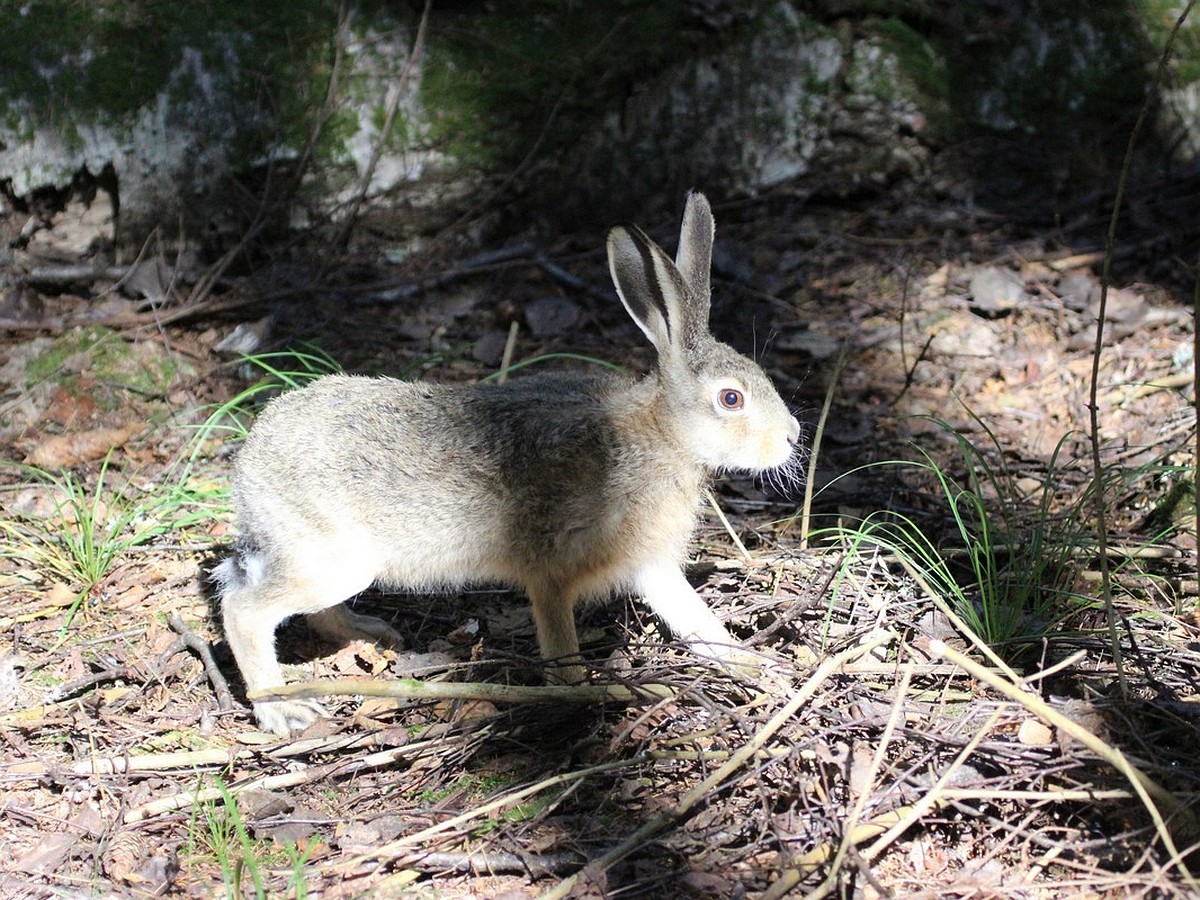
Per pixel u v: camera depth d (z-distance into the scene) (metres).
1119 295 6.93
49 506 5.55
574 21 7.67
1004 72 8.10
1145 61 8.10
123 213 7.20
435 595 5.01
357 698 4.32
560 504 4.21
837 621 4.42
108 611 4.84
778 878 3.36
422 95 7.49
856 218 7.98
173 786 3.90
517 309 7.14
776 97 7.93
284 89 7.29
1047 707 3.45
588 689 3.93
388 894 3.42
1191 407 5.84
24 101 6.95
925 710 3.90
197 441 5.91
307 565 4.19
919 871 3.43
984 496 5.43
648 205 7.94
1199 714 3.74
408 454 4.18
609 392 4.44
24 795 3.89
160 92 7.11
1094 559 4.82
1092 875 3.29
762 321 7.01
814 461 4.91
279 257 7.40
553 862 3.46
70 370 6.39
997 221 7.87
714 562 4.86
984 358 6.61
